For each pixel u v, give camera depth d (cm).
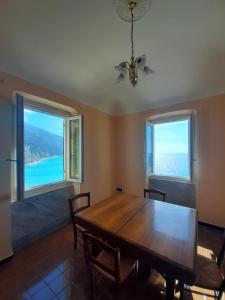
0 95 192
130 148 385
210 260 144
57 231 264
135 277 162
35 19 155
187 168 316
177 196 327
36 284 160
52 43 183
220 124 268
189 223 147
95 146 350
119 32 171
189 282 90
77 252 209
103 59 213
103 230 136
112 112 392
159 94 303
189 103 299
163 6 144
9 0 138
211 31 169
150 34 174
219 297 120
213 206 274
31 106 248
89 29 167
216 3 141
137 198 215
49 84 246
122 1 140
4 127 192
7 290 153
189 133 305
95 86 282
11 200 212
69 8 146
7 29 162
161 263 101
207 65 222
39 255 203
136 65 138
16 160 194
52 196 275
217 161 271
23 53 191
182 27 165
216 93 270
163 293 150
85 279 166
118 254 106
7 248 193
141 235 127
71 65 222
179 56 207
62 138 306
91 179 339
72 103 295
